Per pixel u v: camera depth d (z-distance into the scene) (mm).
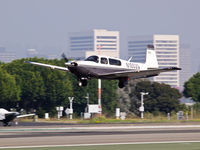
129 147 95688
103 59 136000
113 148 93812
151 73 141000
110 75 136125
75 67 129125
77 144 99875
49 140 107125
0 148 92375
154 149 92812
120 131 136125
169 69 135000
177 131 136750
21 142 102562
